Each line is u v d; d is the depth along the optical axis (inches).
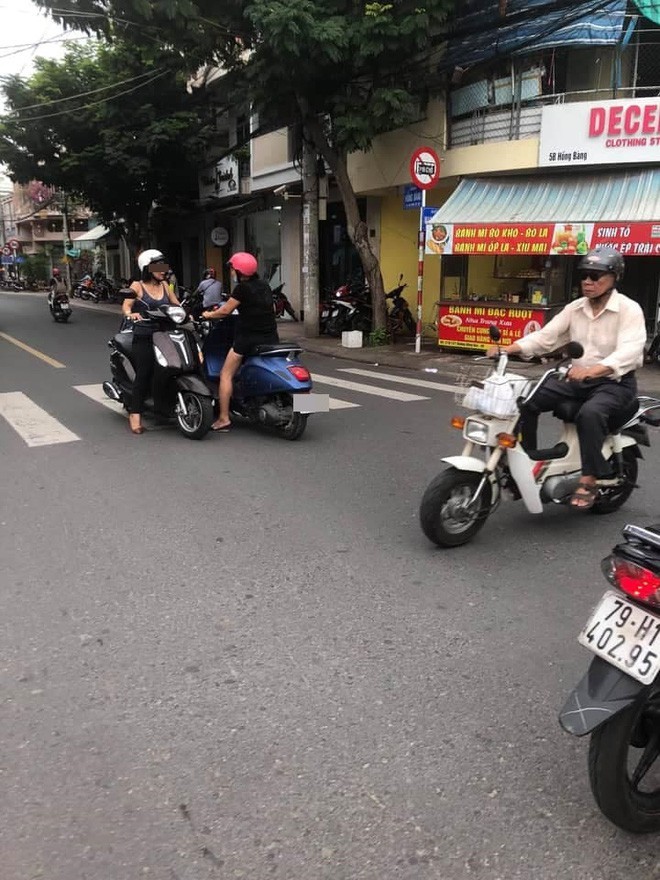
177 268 1263.5
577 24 436.5
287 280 837.8
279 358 277.1
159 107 901.8
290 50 440.5
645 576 86.2
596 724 83.7
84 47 964.6
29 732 109.5
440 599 151.6
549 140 457.4
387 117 498.6
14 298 1517.0
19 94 923.4
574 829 92.1
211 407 277.1
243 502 210.5
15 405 345.4
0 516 198.8
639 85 460.8
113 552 175.2
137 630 138.9
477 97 503.2
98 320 869.8
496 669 126.3
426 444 275.0
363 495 217.2
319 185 637.3
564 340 184.5
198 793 97.2
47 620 142.6
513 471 174.7
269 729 110.2
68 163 941.2
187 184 1029.2
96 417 321.7
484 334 497.7
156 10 450.6
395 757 104.3
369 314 636.7
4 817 92.9
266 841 89.4
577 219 435.5
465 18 492.4
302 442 279.1
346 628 139.7
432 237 491.2
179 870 85.0
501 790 98.4
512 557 173.0
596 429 168.9
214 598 151.6
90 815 93.4
